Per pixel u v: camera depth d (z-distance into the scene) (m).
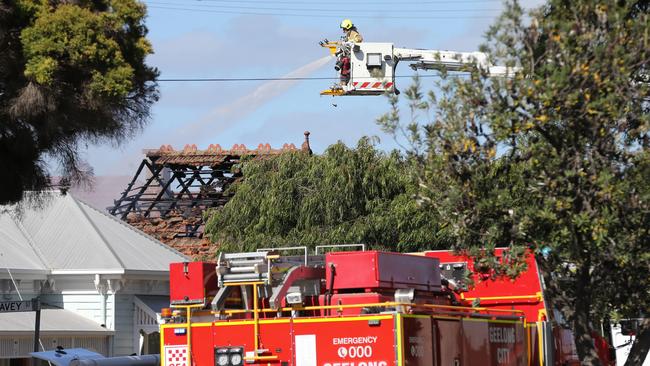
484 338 24.47
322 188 55.41
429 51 36.38
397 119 23.02
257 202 57.56
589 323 24.38
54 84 29.62
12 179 31.53
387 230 53.44
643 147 22.58
